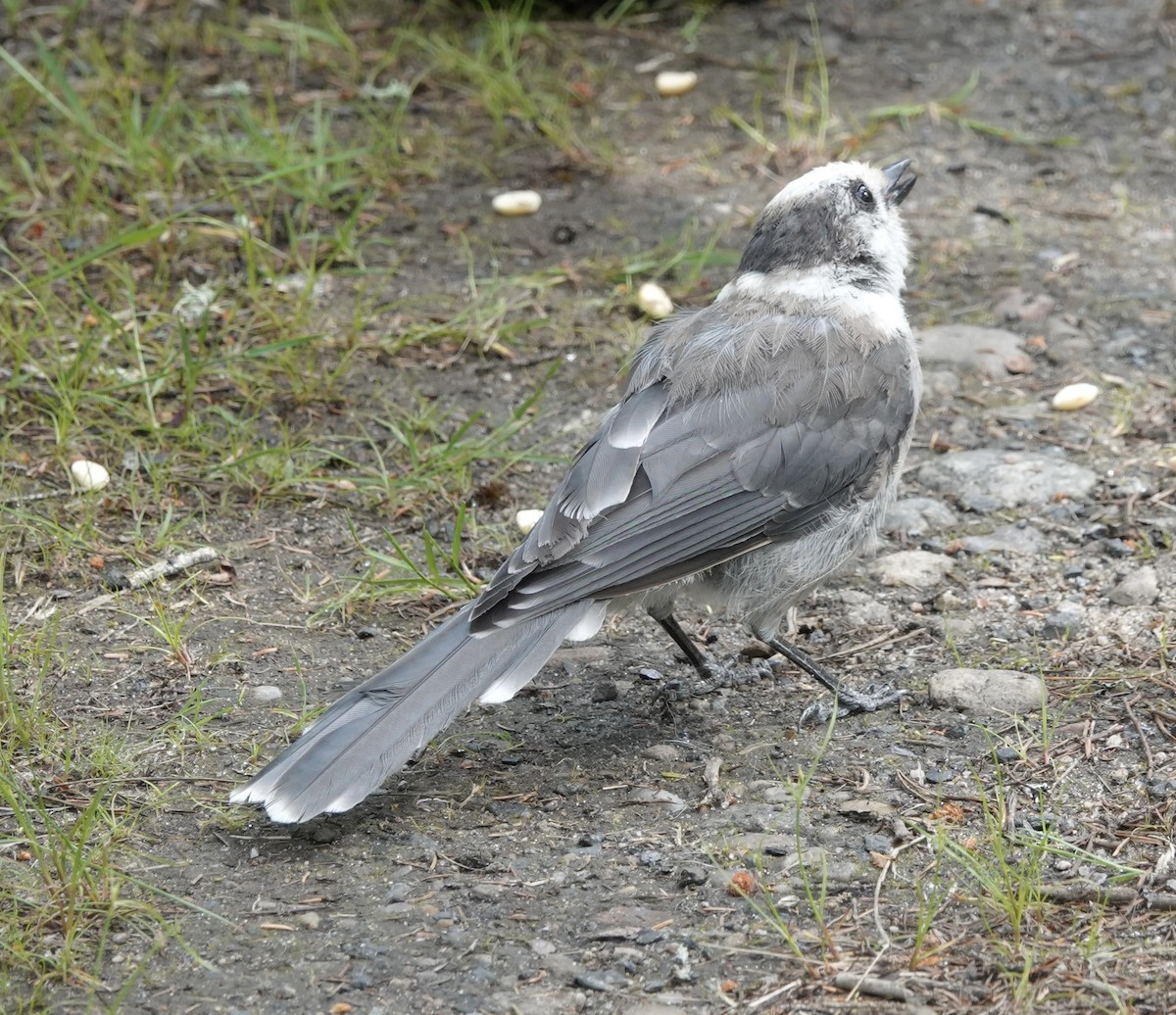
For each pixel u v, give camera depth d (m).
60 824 8.16
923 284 14.45
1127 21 18.89
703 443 9.05
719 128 16.97
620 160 16.45
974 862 7.63
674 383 9.26
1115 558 10.78
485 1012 6.89
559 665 10.07
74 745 8.84
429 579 10.40
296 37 17.92
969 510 11.54
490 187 15.99
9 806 8.24
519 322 13.68
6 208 14.81
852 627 10.35
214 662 9.70
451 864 7.96
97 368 12.65
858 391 9.41
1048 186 15.95
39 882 7.62
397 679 8.29
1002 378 13.19
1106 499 11.52
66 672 9.49
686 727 9.31
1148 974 6.94
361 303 13.97
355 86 17.44
